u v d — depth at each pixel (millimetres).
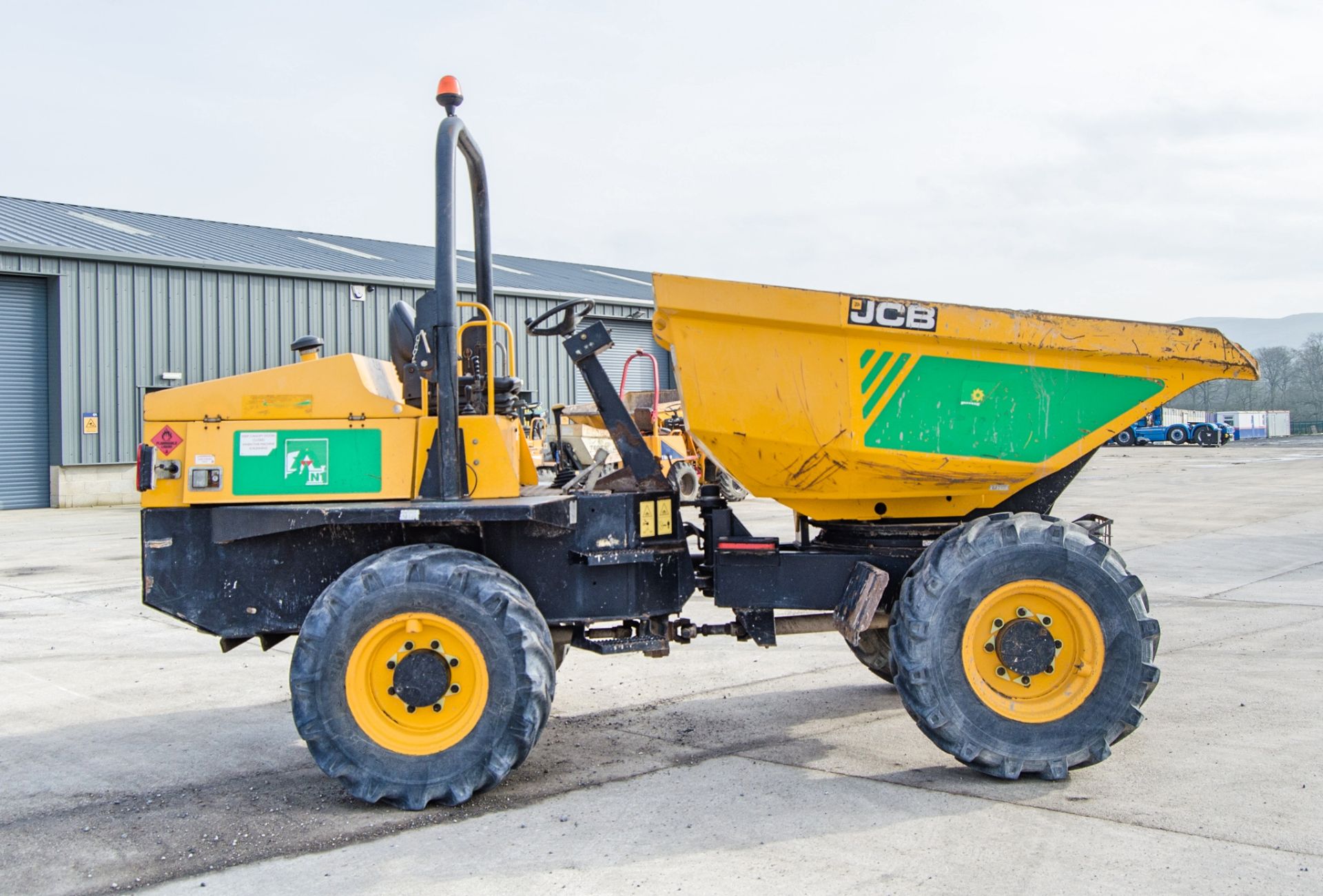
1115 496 19203
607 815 3957
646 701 5672
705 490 5098
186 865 3617
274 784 4488
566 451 11094
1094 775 4312
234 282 21812
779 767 4508
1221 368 4406
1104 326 4402
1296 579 9516
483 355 5020
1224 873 3320
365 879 3451
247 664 6824
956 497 4773
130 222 25672
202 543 4559
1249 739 4746
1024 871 3375
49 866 3629
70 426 20172
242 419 4480
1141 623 4289
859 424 4422
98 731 5328
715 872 3420
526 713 4070
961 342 4371
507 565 4594
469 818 3979
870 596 4441
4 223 21516
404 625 4121
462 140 4770
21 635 7742
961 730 4223
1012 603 4375
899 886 3279
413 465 4457
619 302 26328
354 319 23359
